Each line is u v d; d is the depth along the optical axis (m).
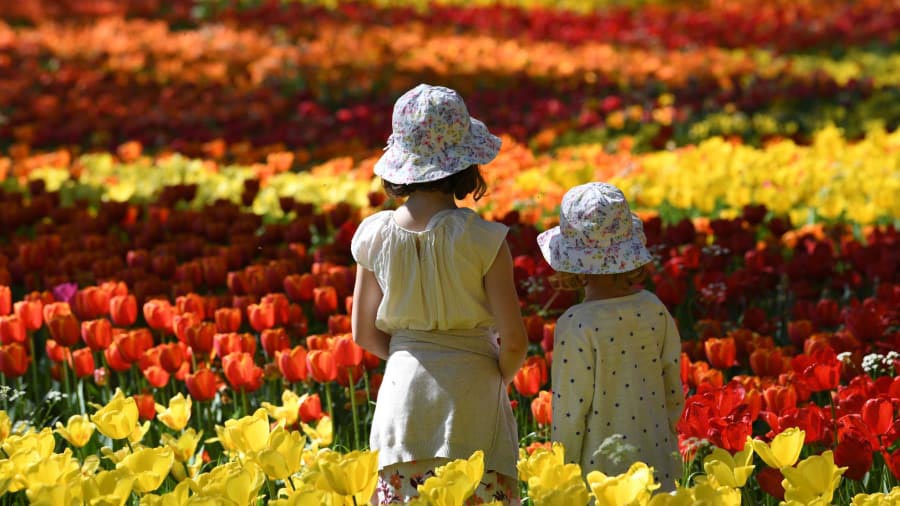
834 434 6.98
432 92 6.39
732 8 37.56
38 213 13.56
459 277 6.31
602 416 6.50
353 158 19.02
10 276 11.27
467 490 5.17
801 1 38.25
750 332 9.11
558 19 34.41
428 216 6.42
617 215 6.59
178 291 10.66
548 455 5.66
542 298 10.15
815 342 8.59
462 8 36.12
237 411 8.57
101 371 8.84
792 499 5.42
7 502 7.00
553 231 7.05
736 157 17.41
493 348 6.57
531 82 27.00
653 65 27.38
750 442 5.84
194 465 6.71
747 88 25.61
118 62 27.47
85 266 11.59
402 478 6.30
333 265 11.11
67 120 22.88
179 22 33.94
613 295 6.72
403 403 6.30
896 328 9.67
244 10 34.00
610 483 5.21
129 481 5.51
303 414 7.67
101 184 16.73
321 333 10.63
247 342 8.72
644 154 19.69
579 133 22.34
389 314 6.48
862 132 21.34
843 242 12.09
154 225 12.70
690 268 11.56
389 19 34.00
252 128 22.77
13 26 32.75
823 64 30.14
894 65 29.72
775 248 12.36
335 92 26.28
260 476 5.85
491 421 6.37
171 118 23.27
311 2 35.72
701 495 5.18
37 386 9.47
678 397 6.74
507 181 15.62
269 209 15.34
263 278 10.67
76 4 34.00
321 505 5.24
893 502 5.32
